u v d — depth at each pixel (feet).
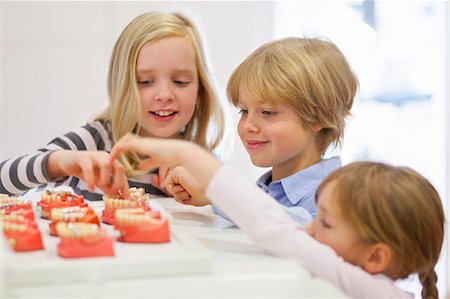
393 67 8.14
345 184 2.53
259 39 7.75
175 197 3.44
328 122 3.52
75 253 2.10
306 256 2.32
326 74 3.50
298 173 3.47
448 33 7.96
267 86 3.38
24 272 1.96
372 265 2.53
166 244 2.33
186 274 2.09
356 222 2.48
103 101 7.55
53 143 4.51
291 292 2.01
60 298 1.92
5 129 7.50
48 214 2.83
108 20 7.52
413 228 2.52
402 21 8.11
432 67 8.11
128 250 2.23
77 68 7.54
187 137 4.92
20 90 7.48
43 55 7.48
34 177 3.40
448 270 7.57
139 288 1.98
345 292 2.32
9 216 2.41
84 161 3.02
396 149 8.16
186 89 4.58
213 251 2.42
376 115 8.13
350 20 7.91
